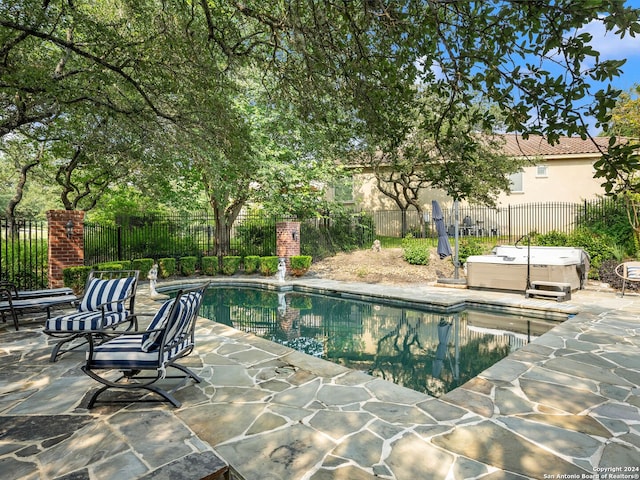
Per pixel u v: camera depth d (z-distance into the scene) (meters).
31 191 24.92
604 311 7.55
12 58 6.45
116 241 13.77
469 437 2.85
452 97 2.16
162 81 6.68
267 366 4.55
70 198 16.42
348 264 15.74
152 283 9.67
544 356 4.83
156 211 17.11
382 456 2.59
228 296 11.54
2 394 3.68
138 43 6.18
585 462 2.51
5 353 5.02
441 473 2.40
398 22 2.21
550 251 10.58
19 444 2.74
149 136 8.48
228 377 4.17
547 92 1.65
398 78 2.59
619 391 3.72
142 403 3.48
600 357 4.78
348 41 2.87
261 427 3.01
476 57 1.90
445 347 6.07
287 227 14.95
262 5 3.46
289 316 8.70
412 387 4.37
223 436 2.87
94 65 7.05
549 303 8.45
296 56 3.87
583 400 3.52
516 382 3.97
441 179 2.44
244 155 7.91
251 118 12.59
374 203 21.80
